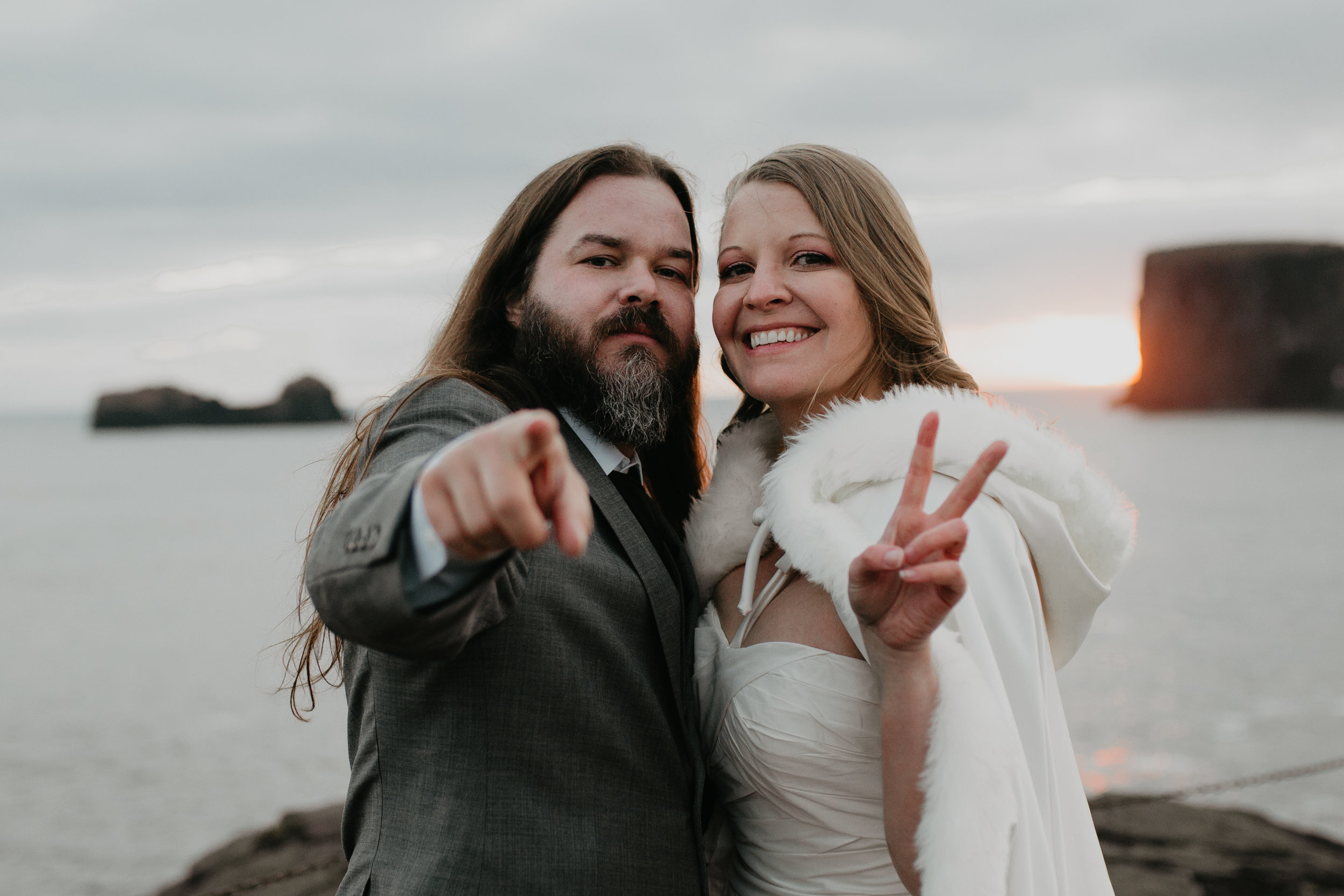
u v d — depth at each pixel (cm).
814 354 178
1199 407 10950
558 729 142
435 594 97
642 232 179
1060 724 153
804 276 178
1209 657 1850
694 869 152
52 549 3709
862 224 179
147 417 13438
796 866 163
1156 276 11131
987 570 144
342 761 1319
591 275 177
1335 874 450
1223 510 4462
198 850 1009
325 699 1647
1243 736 1345
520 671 140
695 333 192
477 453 84
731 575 185
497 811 139
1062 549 157
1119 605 2434
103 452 10844
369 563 99
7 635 2233
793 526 153
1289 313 10444
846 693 153
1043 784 139
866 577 122
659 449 215
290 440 12006
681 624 163
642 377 175
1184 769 1209
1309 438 9056
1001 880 122
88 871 959
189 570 3161
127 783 1226
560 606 143
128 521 4634
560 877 138
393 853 143
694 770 157
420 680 145
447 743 142
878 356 183
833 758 153
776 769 157
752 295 179
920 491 121
